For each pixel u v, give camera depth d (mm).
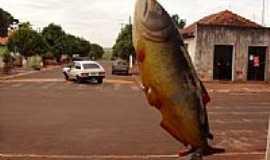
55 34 115562
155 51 2930
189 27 47500
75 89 34469
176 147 12828
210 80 42969
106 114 19969
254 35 43469
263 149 12789
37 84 39688
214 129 16266
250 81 43469
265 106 24234
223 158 11422
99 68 42438
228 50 43406
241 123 17859
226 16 45406
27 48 77500
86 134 14875
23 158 11266
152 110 21578
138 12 2895
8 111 20719
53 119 18250
